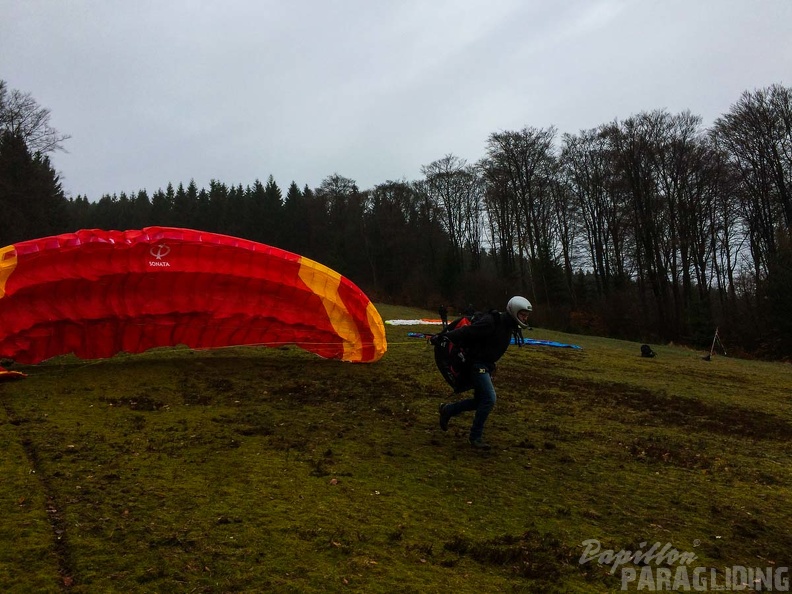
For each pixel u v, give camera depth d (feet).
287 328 33.24
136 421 20.90
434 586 10.78
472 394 29.78
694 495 17.44
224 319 31.71
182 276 30.35
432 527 13.51
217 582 10.30
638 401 33.42
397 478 16.78
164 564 10.76
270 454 18.08
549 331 96.48
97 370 29.19
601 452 21.42
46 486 14.25
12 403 22.24
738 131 116.88
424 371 35.60
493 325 19.77
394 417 24.20
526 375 39.04
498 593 10.78
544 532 13.79
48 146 113.80
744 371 57.11
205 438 19.35
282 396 26.58
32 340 27.32
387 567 11.35
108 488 14.35
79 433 18.94
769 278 108.47
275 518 13.21
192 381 28.22
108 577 10.25
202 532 12.20
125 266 28.99
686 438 25.05
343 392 28.17
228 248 30.94
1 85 104.58
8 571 10.23
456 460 18.94
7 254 26.30
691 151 117.60
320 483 15.81
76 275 27.81
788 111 112.47
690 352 81.10
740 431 27.94
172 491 14.43
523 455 20.15
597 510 15.57
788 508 16.99
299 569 10.98
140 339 30.66
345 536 12.53
